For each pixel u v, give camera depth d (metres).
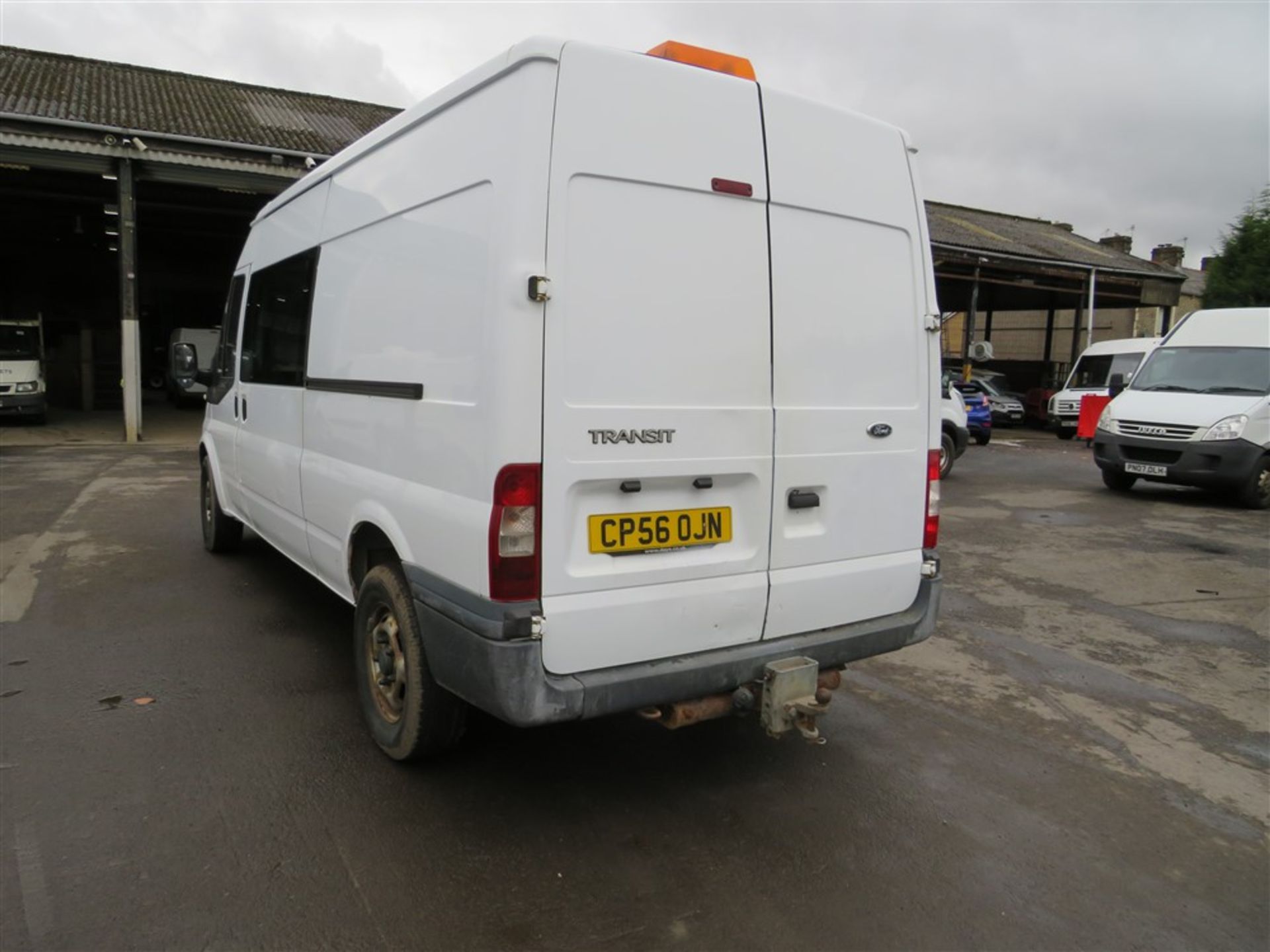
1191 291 37.69
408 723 3.33
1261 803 3.51
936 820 3.28
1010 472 14.10
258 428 5.17
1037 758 3.85
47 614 5.29
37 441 15.38
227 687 4.23
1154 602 6.43
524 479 2.66
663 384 2.89
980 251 22.44
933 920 2.69
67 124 14.37
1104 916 2.74
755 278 3.09
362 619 3.66
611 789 3.41
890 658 5.06
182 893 2.65
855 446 3.44
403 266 3.30
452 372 2.92
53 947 2.39
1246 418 10.37
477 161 2.84
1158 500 11.13
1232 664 5.12
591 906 2.68
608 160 2.75
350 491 3.73
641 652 2.95
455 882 2.77
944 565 7.39
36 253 26.19
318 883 2.73
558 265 2.67
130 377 15.39
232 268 28.88
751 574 3.18
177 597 5.66
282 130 18.52
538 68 2.63
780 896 2.78
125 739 3.65
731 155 3.02
